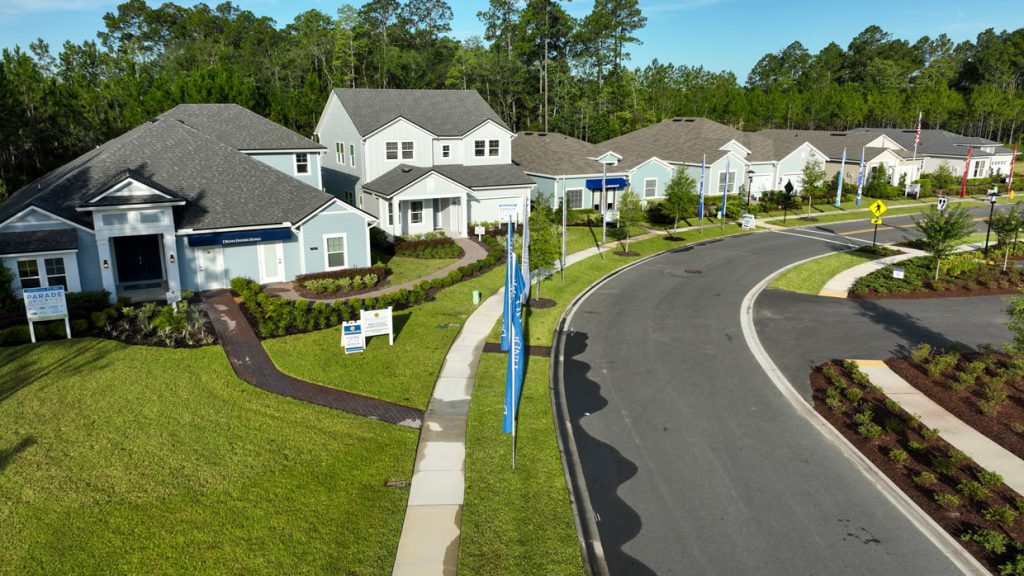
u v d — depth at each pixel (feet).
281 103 221.46
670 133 203.31
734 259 124.67
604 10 304.09
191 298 91.56
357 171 146.82
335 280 97.40
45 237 84.53
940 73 447.83
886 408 58.70
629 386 65.05
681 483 47.50
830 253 129.39
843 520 42.91
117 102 222.28
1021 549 39.19
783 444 53.16
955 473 47.73
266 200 100.73
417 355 72.13
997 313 89.61
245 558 38.73
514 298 53.88
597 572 38.06
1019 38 440.45
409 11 334.03
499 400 61.00
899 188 206.80
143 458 49.47
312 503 44.29
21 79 178.19
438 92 160.56
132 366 66.85
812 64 447.42
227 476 47.26
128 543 39.99
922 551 39.75
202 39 366.63
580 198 162.30
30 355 69.36
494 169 151.84
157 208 88.33
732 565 38.68
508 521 42.57
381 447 52.06
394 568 38.17
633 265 119.85
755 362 71.56
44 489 45.34
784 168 193.47
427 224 138.31
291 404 59.06
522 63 295.48
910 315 89.25
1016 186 219.82
